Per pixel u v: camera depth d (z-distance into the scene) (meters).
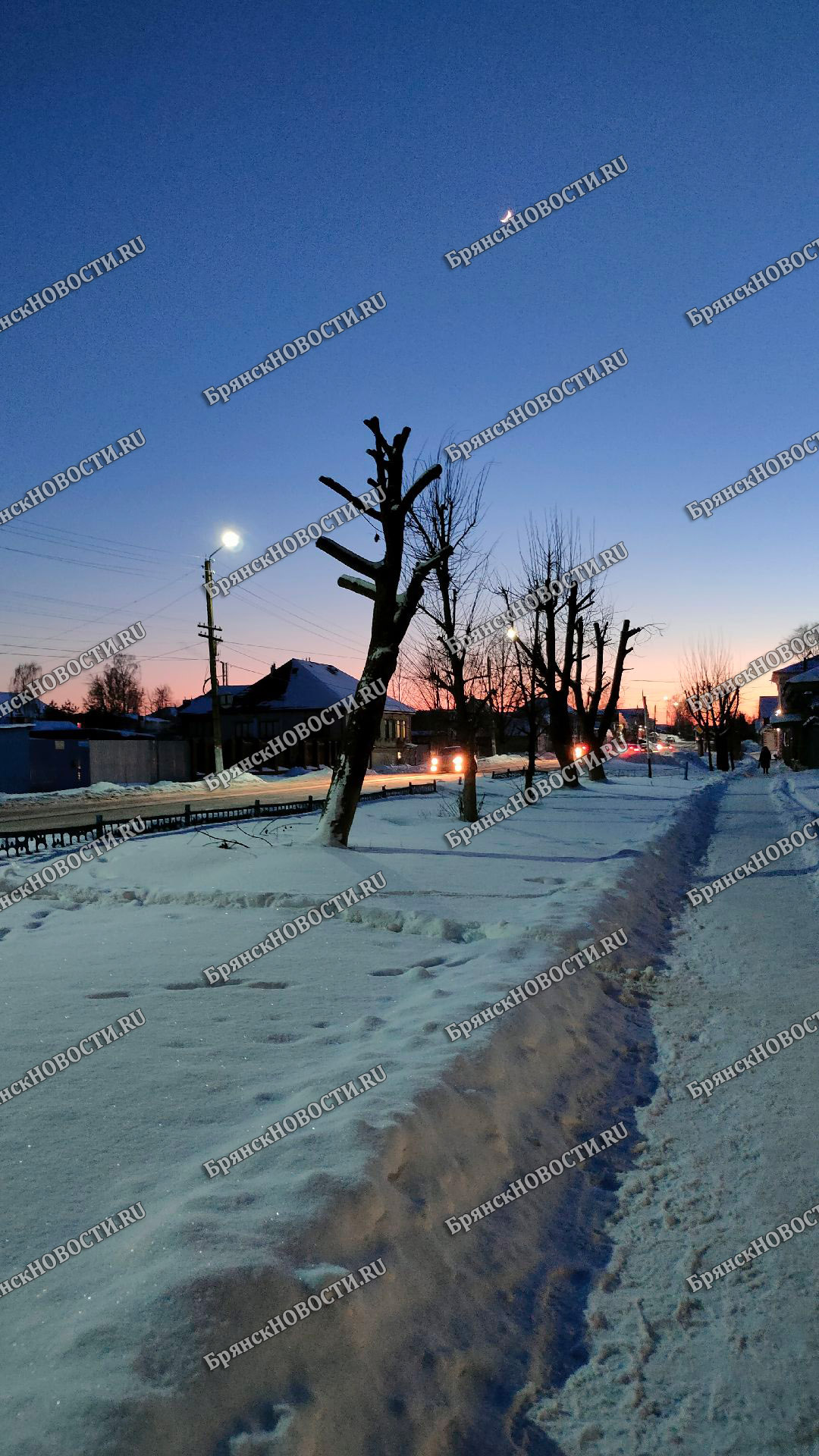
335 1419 2.31
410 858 12.65
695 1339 3.02
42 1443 1.89
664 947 8.69
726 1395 2.75
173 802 28.42
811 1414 2.66
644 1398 2.74
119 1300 2.40
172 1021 5.31
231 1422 2.13
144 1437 1.95
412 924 8.27
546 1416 2.67
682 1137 4.58
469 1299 3.06
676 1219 3.79
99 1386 2.05
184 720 57.56
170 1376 2.14
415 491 13.27
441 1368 2.69
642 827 18.33
